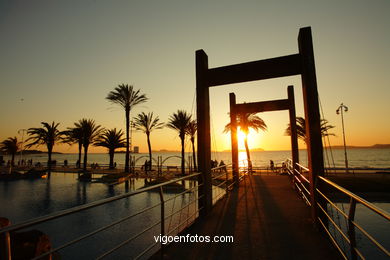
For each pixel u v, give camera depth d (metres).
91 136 37.78
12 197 17.14
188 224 4.77
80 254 7.08
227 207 6.48
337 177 17.52
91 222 10.36
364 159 95.75
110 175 26.05
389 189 12.34
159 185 3.51
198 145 6.05
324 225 4.23
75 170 39.41
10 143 51.16
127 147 29.86
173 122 31.95
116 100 29.41
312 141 4.66
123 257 6.83
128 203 14.13
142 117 33.78
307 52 4.94
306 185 8.42
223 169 8.61
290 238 4.12
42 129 38.88
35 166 49.44
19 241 4.18
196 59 6.37
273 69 5.45
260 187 10.14
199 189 5.81
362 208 9.96
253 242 3.96
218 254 3.51
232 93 11.44
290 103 10.68
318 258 3.34
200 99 6.18
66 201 15.67
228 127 28.64
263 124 27.73
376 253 5.85
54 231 9.27
